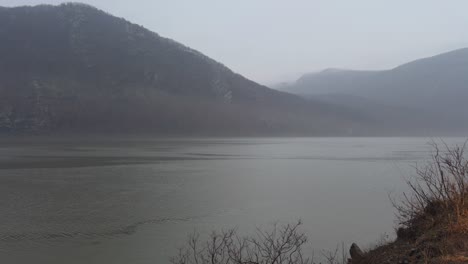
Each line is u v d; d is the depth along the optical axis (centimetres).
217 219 1550
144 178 2731
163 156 4834
